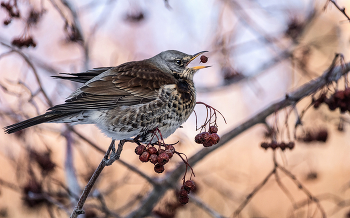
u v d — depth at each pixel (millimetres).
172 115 8078
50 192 10461
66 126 9945
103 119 7906
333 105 8664
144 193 11188
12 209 14805
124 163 10570
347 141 20781
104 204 10305
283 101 9375
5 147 10609
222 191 12500
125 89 7926
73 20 11688
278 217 18953
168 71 9047
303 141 11734
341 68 8375
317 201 9164
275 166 9203
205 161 18828
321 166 20938
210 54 13406
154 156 6500
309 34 17172
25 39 10273
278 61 13602
